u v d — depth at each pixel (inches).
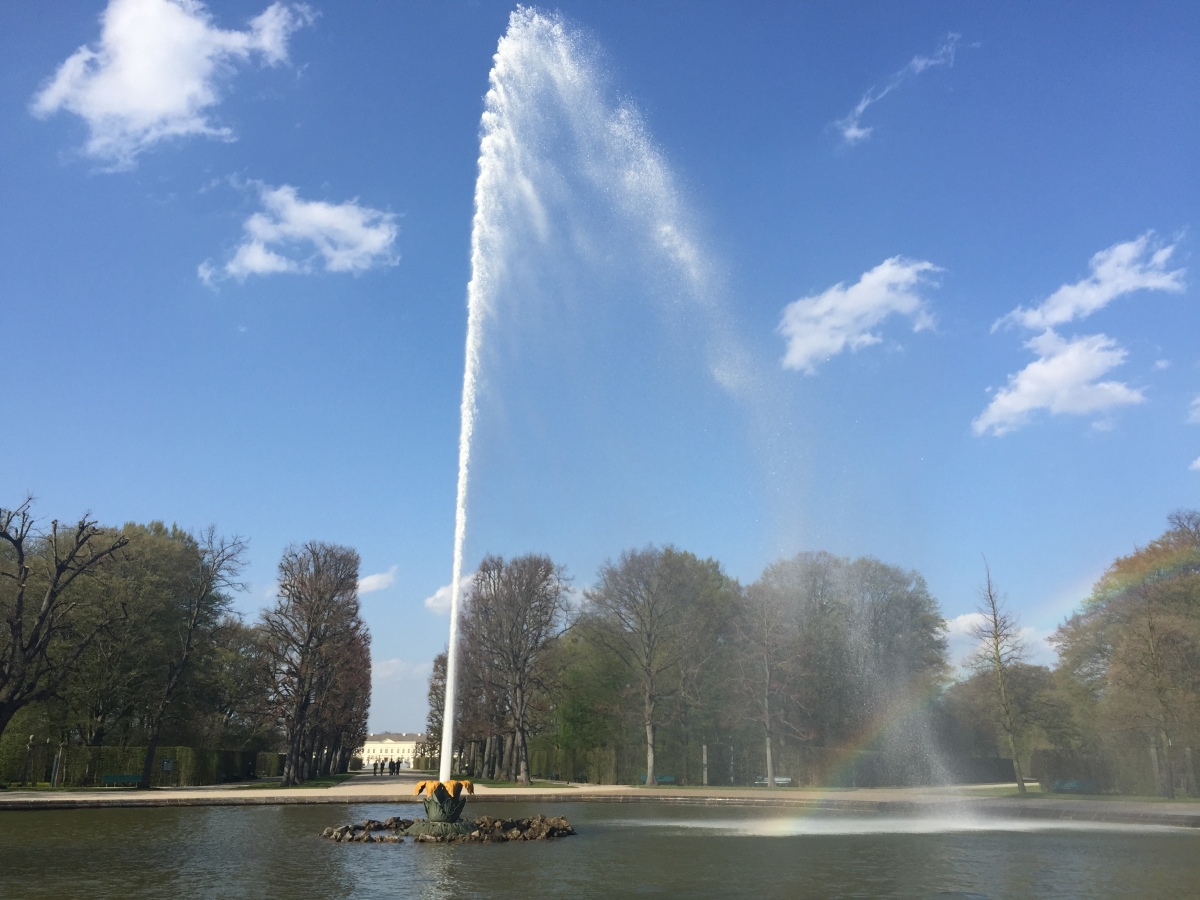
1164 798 1771.7
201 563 2230.6
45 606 1673.2
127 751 2153.1
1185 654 1790.1
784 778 2409.0
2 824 1186.6
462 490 1259.8
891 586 2357.3
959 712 2383.1
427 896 640.4
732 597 2556.6
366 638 2576.3
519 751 2421.3
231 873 757.3
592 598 2470.5
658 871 778.2
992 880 725.9
